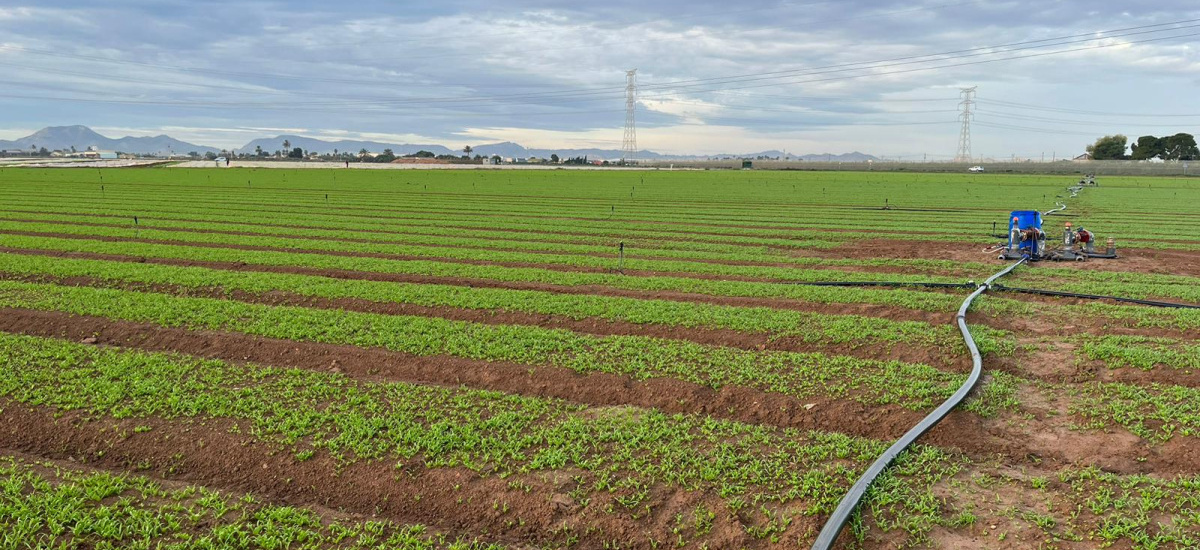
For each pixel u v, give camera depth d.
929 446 8.93
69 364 11.55
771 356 12.35
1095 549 6.83
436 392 10.66
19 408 9.79
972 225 36.75
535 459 8.45
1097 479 8.07
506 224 36.00
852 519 7.28
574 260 24.14
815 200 55.88
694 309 15.74
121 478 8.03
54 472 8.26
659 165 170.75
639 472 8.26
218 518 7.34
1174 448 8.77
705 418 9.86
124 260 23.88
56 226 32.81
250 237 29.92
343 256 24.44
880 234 32.66
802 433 9.44
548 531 7.25
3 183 66.88
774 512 7.48
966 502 7.69
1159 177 106.06
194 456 8.64
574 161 191.38
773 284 19.53
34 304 15.70
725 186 75.81
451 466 8.36
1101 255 25.27
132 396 10.19
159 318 14.56
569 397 10.80
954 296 17.69
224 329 13.95
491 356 12.31
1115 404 10.06
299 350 12.66
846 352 13.11
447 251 26.02
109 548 6.76
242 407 9.86
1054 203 52.69
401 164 148.38
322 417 9.55
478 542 7.07
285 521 7.27
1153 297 17.98
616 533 7.20
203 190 61.19
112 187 63.44
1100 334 14.22
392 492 7.89
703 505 7.60
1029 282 20.06
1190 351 12.43
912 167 145.50
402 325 14.15
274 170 110.12
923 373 11.41
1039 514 7.41
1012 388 10.89
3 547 6.69
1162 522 7.23
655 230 34.00
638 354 12.31
